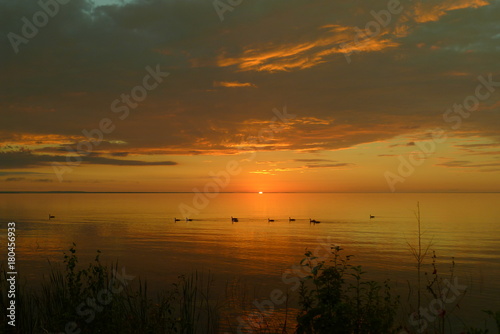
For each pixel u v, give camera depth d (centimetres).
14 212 10000
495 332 1284
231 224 6788
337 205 15888
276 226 6384
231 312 1450
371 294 583
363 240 4441
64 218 7912
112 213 9862
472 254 3388
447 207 13688
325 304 554
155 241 4334
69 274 744
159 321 710
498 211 10894
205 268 2689
